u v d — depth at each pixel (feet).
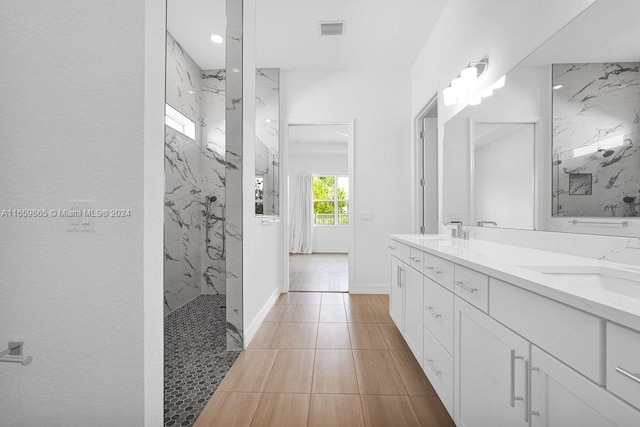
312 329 9.00
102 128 3.58
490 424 3.57
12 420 3.69
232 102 7.63
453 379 4.60
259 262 9.49
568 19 4.68
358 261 13.20
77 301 3.60
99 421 3.61
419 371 6.56
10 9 3.63
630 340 1.91
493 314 3.51
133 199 3.57
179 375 6.38
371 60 12.55
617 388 2.00
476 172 7.45
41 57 3.61
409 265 7.09
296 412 5.19
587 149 4.33
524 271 3.26
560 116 4.83
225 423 4.92
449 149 9.09
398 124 13.17
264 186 12.26
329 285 14.80
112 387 3.59
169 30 10.65
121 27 3.58
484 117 7.09
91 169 3.59
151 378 3.72
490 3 6.84
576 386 2.32
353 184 13.17
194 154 12.69
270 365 6.82
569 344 2.41
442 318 5.05
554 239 4.99
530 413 2.87
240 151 7.62
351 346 7.82
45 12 3.61
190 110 12.39
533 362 2.82
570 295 2.34
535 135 5.40
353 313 10.50
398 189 13.16
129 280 3.57
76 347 3.61
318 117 13.24
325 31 10.67
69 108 3.60
